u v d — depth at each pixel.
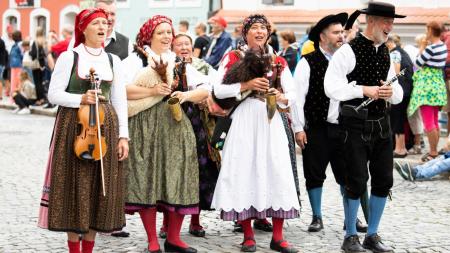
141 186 7.08
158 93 7.08
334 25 8.05
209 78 7.66
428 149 15.30
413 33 21.94
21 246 7.53
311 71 8.09
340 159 8.12
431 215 9.16
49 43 23.72
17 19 37.16
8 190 10.66
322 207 9.55
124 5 31.02
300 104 8.09
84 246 6.47
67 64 6.28
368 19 7.21
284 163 7.26
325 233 8.18
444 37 14.45
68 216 6.19
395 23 21.92
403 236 8.04
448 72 14.35
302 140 8.15
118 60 6.55
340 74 7.23
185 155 7.16
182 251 7.25
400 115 14.02
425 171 11.54
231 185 7.23
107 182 6.26
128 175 7.10
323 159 8.20
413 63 14.28
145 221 7.20
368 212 7.88
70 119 6.22
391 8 7.11
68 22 35.66
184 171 7.15
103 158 6.24
